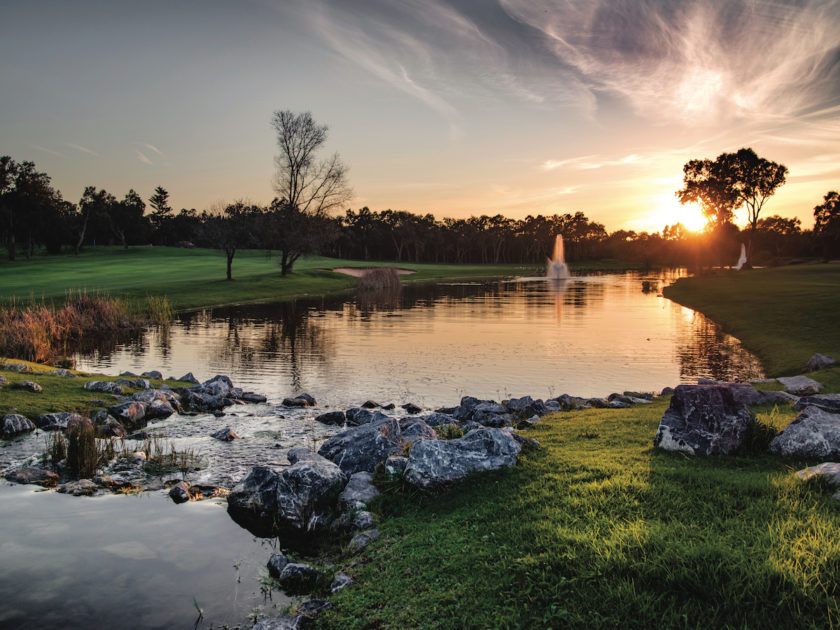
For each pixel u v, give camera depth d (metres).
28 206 96.25
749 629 3.92
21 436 11.00
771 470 7.09
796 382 13.67
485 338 26.17
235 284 55.00
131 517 7.51
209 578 5.93
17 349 21.12
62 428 11.42
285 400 14.61
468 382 17.14
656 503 5.96
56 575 5.97
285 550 6.58
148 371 18.94
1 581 5.84
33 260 96.75
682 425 8.21
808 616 3.96
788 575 4.32
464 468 7.55
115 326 30.00
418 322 32.69
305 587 5.72
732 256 136.75
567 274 104.31
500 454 7.90
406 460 8.03
